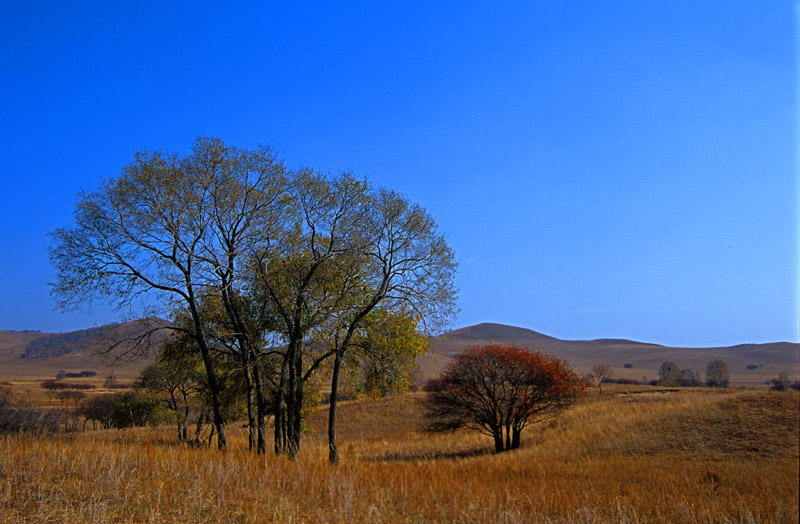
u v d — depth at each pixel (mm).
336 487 13250
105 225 21047
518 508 13078
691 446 31453
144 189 21000
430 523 11586
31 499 10406
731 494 17578
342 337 23375
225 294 22906
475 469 23797
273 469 14477
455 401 42625
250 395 23766
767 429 31578
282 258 23203
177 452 15508
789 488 19062
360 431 56188
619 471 24781
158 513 10195
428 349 24828
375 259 23141
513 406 42094
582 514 13141
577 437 38281
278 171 23016
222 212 22125
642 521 13414
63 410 41969
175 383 34344
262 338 25344
